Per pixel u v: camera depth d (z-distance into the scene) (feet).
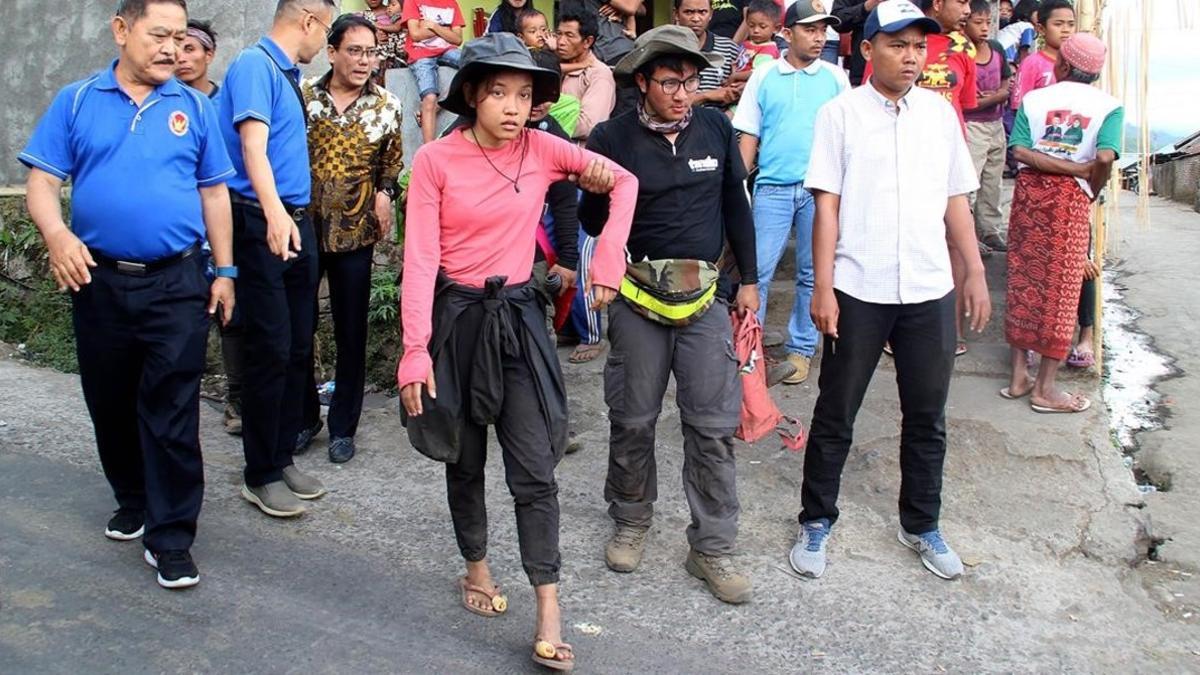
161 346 10.85
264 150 12.00
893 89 11.14
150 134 10.65
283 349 12.75
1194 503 13.57
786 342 18.51
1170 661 10.31
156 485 11.03
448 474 10.35
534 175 9.78
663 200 11.04
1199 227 36.27
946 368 11.40
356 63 14.02
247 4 22.44
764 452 14.84
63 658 9.75
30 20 25.90
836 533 12.70
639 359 11.27
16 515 12.71
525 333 9.70
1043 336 15.35
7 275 23.18
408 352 9.11
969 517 13.01
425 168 9.45
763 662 10.12
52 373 19.22
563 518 13.14
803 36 15.93
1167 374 18.88
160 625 10.41
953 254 17.98
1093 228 17.03
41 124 10.54
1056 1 17.81
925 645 10.47
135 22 10.34
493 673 9.81
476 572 10.79
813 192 11.54
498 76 9.15
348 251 14.38
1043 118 15.19
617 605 11.10
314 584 11.37
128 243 10.61
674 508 13.42
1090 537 12.56
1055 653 10.39
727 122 11.59
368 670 9.78
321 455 15.17
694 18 18.94
